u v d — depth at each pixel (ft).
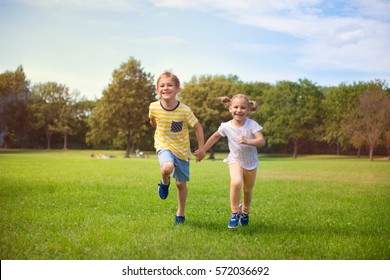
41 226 14.96
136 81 136.67
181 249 12.07
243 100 15.64
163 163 14.67
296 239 13.55
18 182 29.53
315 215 18.51
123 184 30.12
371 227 15.83
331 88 147.43
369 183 37.27
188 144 16.24
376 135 113.09
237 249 12.25
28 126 121.70
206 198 23.80
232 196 14.82
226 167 63.72
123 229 14.40
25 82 107.45
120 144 160.35
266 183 35.32
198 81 151.23
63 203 20.58
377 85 112.27
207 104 141.90
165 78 15.58
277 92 153.99
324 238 13.82
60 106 137.49
